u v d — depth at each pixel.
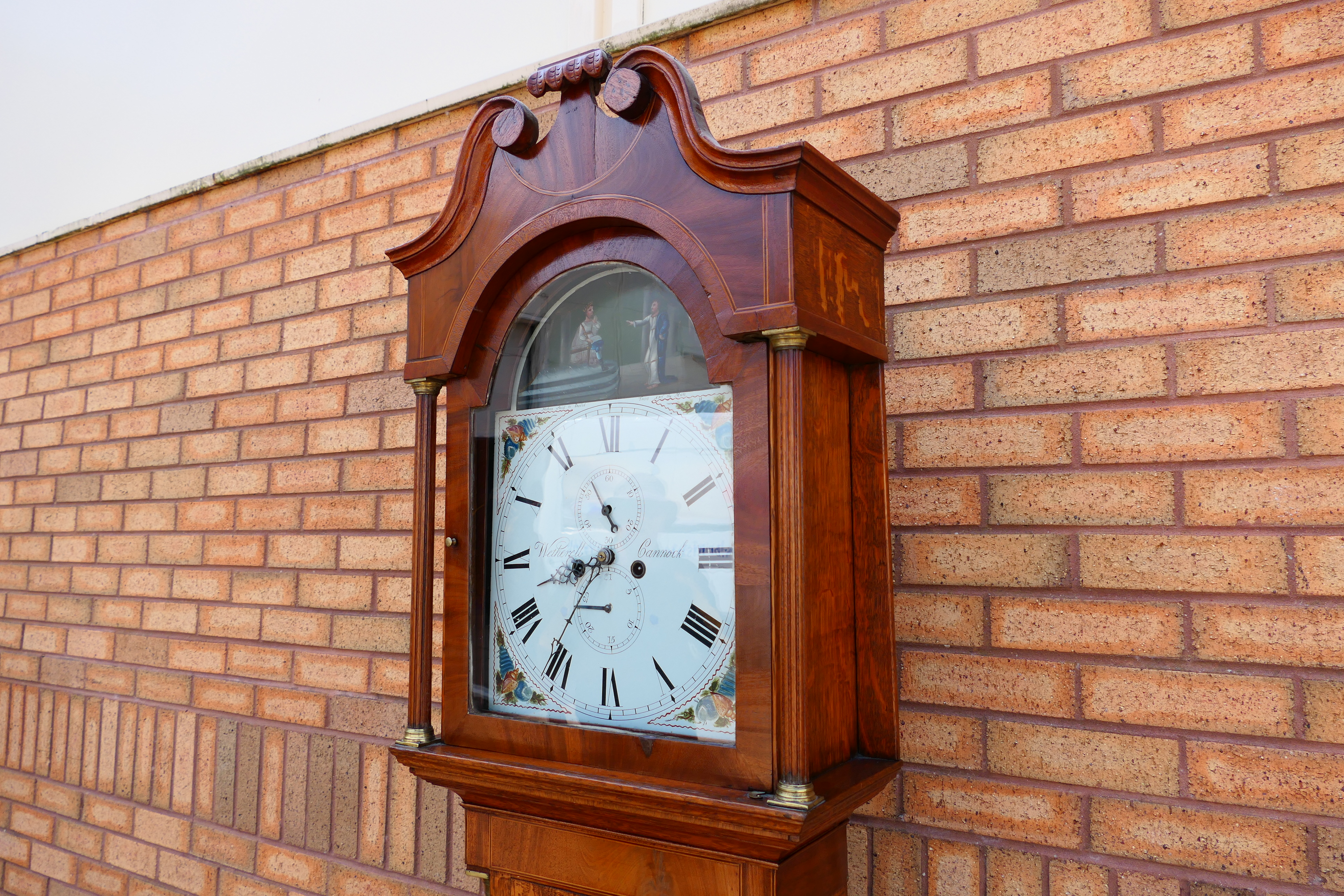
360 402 2.25
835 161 1.67
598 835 1.20
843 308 1.17
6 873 2.83
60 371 2.98
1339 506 1.23
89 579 2.78
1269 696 1.25
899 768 1.25
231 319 2.54
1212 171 1.34
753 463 1.07
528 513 1.28
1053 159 1.46
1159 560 1.33
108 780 2.62
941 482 1.51
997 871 1.40
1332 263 1.26
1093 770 1.35
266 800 2.28
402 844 2.05
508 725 1.25
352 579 2.21
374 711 2.13
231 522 2.46
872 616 1.29
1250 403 1.29
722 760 1.06
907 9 1.62
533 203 1.25
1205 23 1.36
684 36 1.89
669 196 1.13
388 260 2.25
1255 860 1.24
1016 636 1.42
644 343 1.20
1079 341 1.42
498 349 1.31
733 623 1.08
